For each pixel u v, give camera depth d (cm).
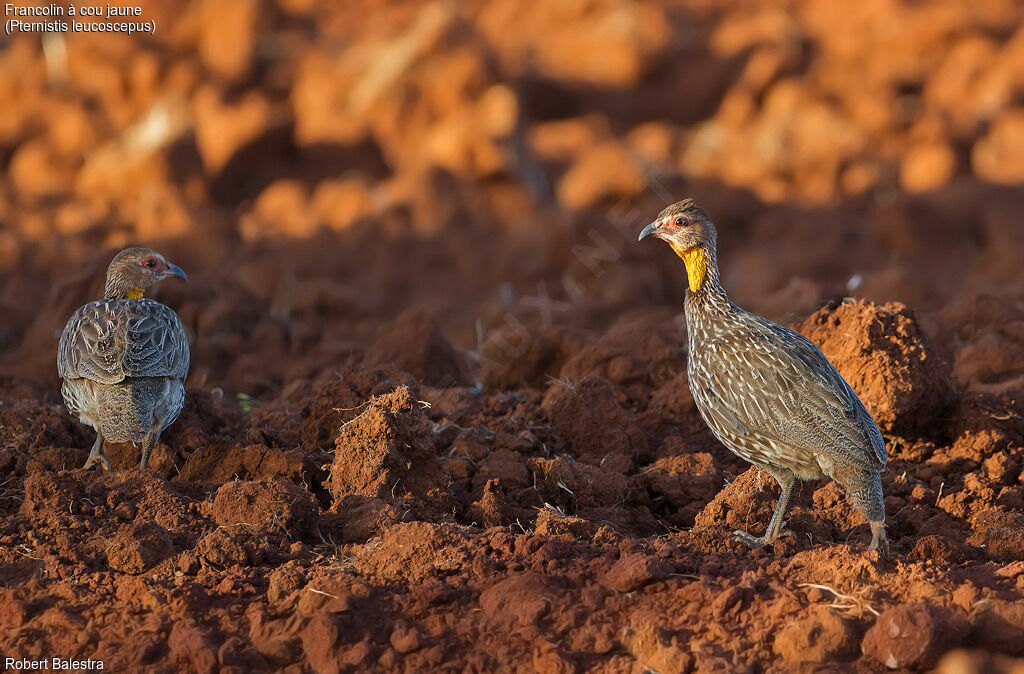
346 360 1605
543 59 3319
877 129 2800
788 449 872
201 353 1636
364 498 928
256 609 779
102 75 2731
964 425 1077
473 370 1572
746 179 2662
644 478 1034
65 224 2394
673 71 3169
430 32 2722
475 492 983
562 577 797
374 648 736
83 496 927
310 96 2728
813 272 2178
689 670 710
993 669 702
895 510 968
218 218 2378
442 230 2384
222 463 1022
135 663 735
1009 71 2947
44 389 1435
